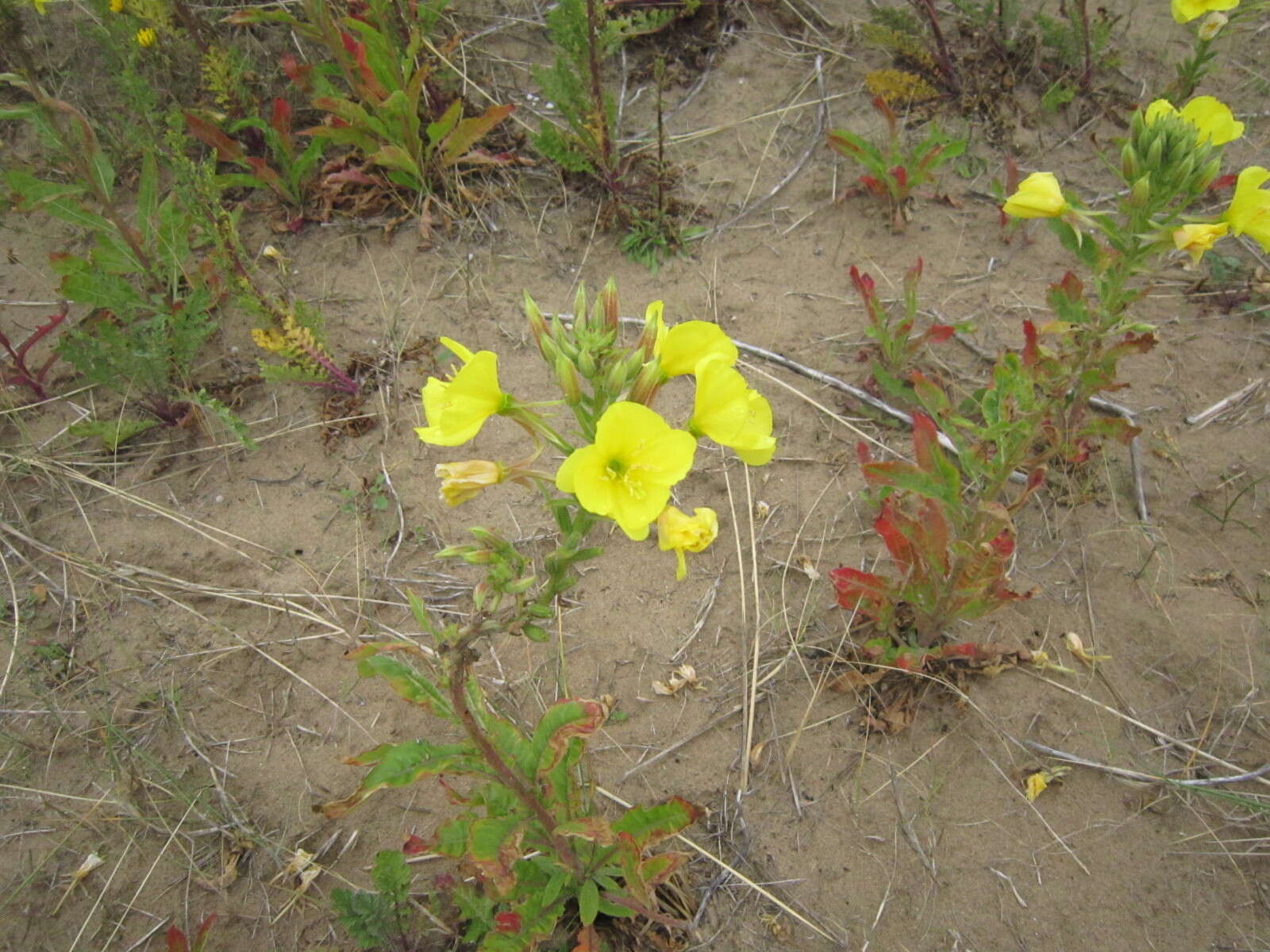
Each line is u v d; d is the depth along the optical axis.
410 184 0.66
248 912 0.42
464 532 0.53
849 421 0.58
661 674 0.49
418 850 0.38
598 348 0.31
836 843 0.44
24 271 0.64
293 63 0.64
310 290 0.63
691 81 0.77
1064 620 0.50
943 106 0.74
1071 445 0.47
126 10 0.69
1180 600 0.50
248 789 0.45
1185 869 0.43
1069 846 0.43
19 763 0.45
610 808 0.45
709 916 0.42
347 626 0.50
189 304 0.55
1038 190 0.41
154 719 0.47
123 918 0.42
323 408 0.57
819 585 0.51
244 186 0.68
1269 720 0.46
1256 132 0.72
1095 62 0.74
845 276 0.65
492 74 0.75
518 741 0.35
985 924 0.42
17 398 0.57
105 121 0.69
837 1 0.82
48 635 0.49
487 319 0.62
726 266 0.66
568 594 0.51
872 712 0.47
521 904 0.38
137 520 0.53
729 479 0.55
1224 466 0.55
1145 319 0.63
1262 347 0.60
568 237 0.67
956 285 0.64
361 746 0.46
